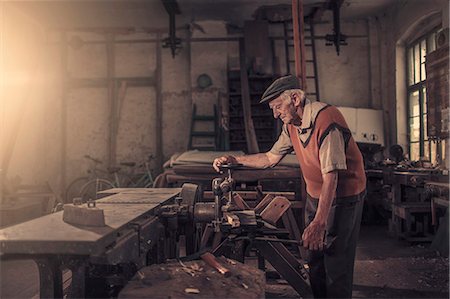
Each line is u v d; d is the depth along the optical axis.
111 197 2.99
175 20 8.23
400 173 5.26
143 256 2.24
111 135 8.24
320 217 2.02
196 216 2.58
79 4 7.49
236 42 8.20
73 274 1.86
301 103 2.31
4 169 6.53
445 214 4.56
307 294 2.51
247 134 7.35
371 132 7.84
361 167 2.35
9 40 6.99
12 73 7.03
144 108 8.35
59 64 8.34
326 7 7.74
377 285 3.45
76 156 8.32
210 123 8.05
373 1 7.60
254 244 2.51
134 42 8.38
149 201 2.72
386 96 8.09
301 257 4.09
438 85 5.71
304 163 2.44
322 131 2.15
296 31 4.62
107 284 2.13
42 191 6.52
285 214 4.10
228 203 2.55
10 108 6.92
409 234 5.02
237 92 7.93
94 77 8.38
